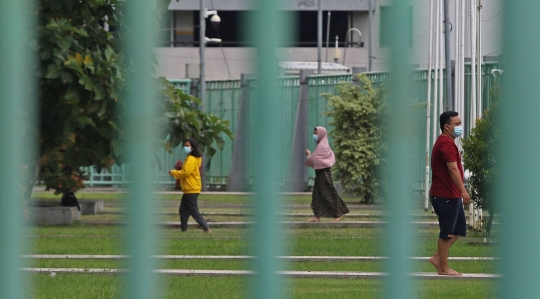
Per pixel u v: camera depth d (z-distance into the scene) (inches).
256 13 356.2
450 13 3221.0
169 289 1178.6
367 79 3575.3
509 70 343.3
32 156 394.9
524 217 341.4
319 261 1541.6
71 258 1571.1
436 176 1343.5
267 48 356.8
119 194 359.9
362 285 1251.8
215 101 5182.1
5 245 351.6
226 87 5123.0
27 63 375.2
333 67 5403.5
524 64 340.2
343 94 3587.6
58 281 1275.8
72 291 1171.9
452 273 1336.1
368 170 3499.0
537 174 340.2
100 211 3117.6
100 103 2246.6
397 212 361.1
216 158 5231.3
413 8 357.1
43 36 2162.9
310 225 2380.7
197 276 1347.2
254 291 359.3
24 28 355.9
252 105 362.3
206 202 3752.5
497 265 347.3
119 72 2223.2
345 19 6353.3
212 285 1237.7
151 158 361.1
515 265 343.3
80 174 2874.0
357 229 2314.2
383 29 366.6
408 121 360.5
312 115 4756.4
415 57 358.6
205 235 2130.9
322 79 4707.2
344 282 1284.4
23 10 355.6
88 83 2203.5
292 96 4852.4
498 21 354.9
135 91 363.6
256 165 361.7
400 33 357.7
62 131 2300.7
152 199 359.3
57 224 2485.2
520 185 342.3
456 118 1352.1
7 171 351.9
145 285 354.9
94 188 5216.5
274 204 361.1
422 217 2415.1
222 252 1680.6
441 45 2659.9
